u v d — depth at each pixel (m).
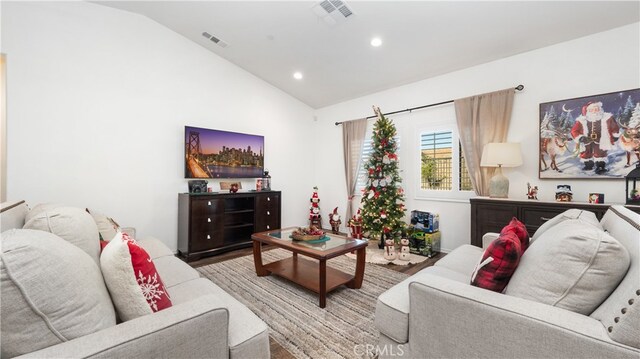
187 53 3.84
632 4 2.32
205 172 3.91
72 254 0.86
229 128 4.29
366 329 1.90
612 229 1.31
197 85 3.93
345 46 3.47
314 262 3.04
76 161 3.02
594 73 2.71
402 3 2.64
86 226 1.25
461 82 3.64
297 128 5.28
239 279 2.78
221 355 0.97
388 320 1.31
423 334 1.16
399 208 3.92
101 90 3.17
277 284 2.65
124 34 3.32
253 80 4.59
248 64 4.28
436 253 3.72
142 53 3.46
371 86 4.42
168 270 1.83
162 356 0.82
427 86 3.99
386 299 1.37
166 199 3.67
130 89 3.37
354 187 4.91
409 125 4.20
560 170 2.86
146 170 3.50
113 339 0.76
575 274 0.93
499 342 0.95
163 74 3.63
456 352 1.06
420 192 4.06
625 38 2.56
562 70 2.89
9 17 2.67
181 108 3.79
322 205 5.51
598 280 0.90
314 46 3.57
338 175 5.24
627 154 2.51
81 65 3.05
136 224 3.43
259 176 4.56
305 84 4.67
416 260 3.41
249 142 4.43
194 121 3.91
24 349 0.71
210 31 3.56
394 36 3.14
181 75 3.78
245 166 4.38
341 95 4.89
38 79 2.81
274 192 4.44
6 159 2.67
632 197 2.37
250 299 2.33
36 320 0.72
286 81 4.64
